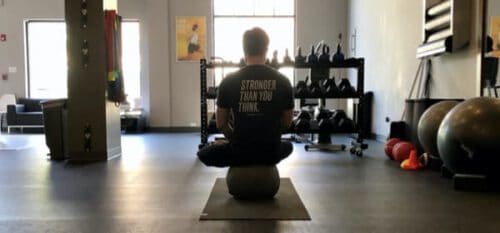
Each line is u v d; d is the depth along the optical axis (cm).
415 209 279
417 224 246
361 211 274
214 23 989
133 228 241
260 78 290
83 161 502
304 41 972
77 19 508
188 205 291
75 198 314
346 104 948
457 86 464
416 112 481
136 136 853
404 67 616
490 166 327
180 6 970
